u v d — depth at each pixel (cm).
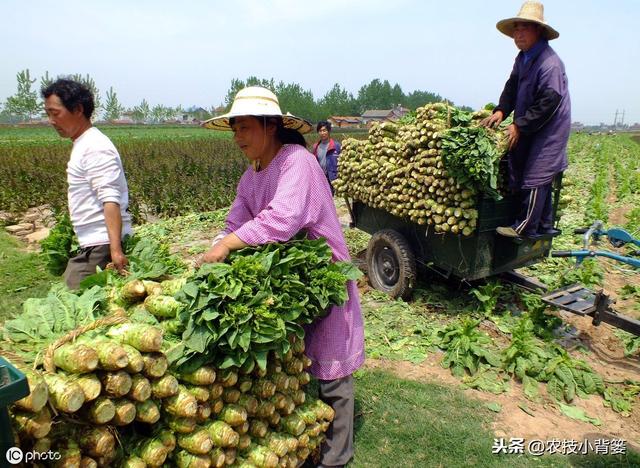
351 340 312
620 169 2038
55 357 208
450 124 508
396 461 337
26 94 8169
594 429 379
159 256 366
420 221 547
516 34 482
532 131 469
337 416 320
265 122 282
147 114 12394
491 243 523
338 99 12912
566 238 940
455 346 469
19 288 664
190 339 232
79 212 371
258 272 248
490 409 395
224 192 1402
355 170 656
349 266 299
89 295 282
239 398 268
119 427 234
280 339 252
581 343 515
